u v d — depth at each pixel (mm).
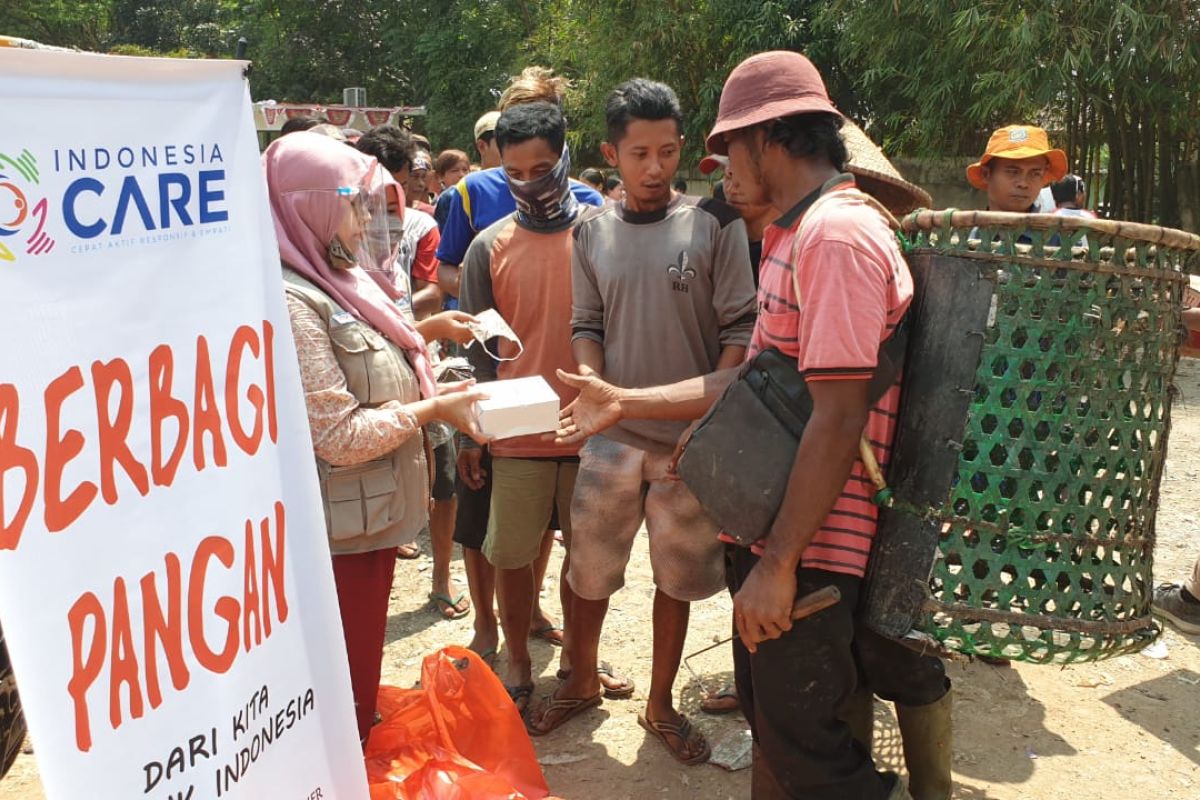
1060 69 8953
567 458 3186
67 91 1382
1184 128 10047
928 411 2035
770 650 2150
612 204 3016
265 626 1776
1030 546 2000
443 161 6605
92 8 30859
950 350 2014
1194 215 10352
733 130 2162
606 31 13961
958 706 3332
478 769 2498
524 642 3348
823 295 1919
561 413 2779
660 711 3084
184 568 1583
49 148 1354
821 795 2232
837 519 2109
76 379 1397
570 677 3240
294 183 2352
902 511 2066
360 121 13141
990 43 9508
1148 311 2025
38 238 1343
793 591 2037
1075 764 3020
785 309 2070
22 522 1324
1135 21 8523
